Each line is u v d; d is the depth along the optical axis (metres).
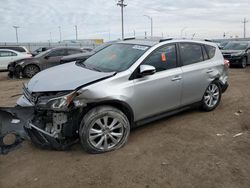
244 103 7.27
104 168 3.95
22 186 3.56
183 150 4.50
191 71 5.64
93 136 4.28
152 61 5.02
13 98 8.29
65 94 4.04
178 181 3.65
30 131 4.20
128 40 5.93
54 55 14.31
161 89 5.05
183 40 5.78
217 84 6.44
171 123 5.70
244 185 3.59
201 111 6.45
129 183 3.61
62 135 4.20
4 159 4.21
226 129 5.42
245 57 17.03
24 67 13.58
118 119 4.45
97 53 5.89
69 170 3.90
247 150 4.52
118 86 4.45
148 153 4.39
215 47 6.52
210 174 3.81
